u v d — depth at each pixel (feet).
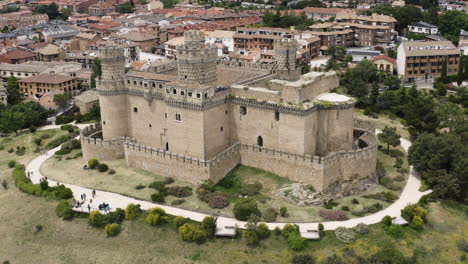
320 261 286.87
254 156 388.78
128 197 355.56
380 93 597.11
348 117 379.76
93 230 323.57
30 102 596.29
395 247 300.20
